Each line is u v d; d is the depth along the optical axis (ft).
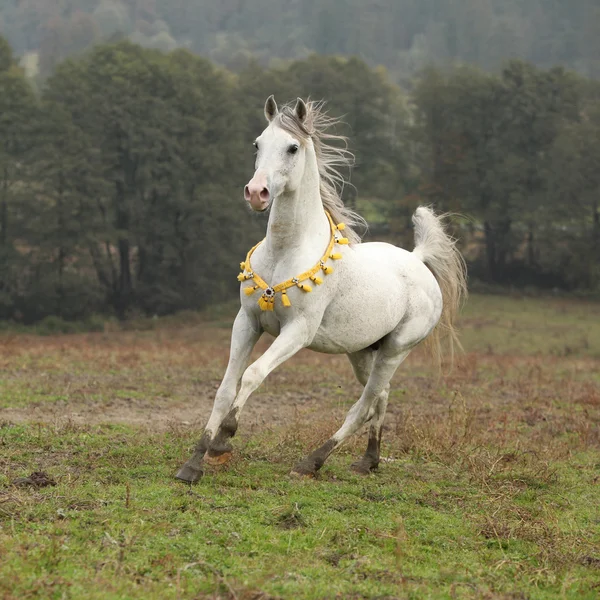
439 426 31.24
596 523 22.41
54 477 21.35
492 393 47.34
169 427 29.99
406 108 259.60
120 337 123.34
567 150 189.67
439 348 29.01
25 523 17.62
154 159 174.60
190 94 181.98
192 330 143.95
